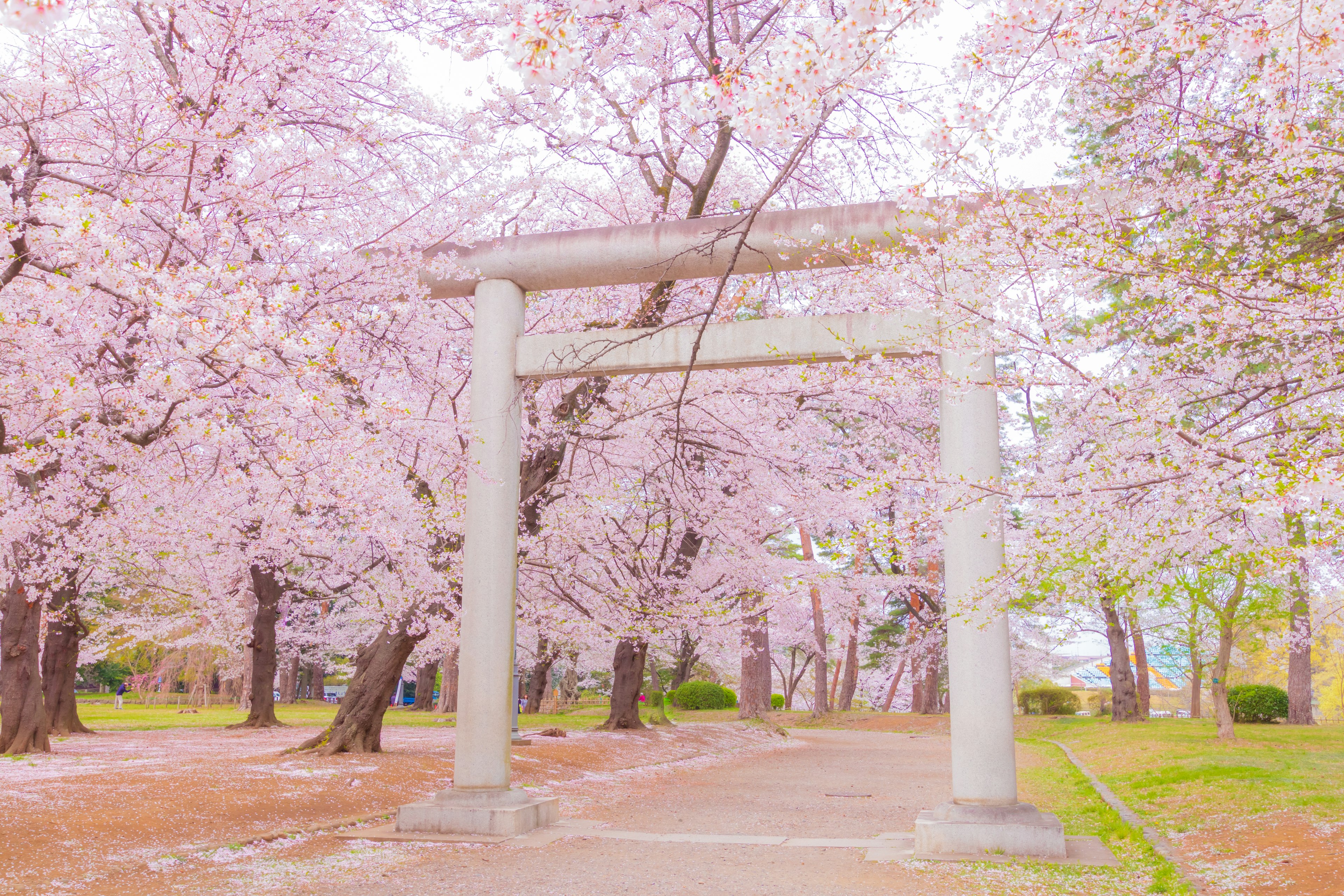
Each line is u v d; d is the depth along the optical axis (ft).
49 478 32.09
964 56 14.15
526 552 43.34
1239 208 18.54
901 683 136.56
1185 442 14.97
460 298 36.04
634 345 29.37
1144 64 16.01
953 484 17.25
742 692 91.61
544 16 9.71
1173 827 28.91
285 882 21.45
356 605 74.13
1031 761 57.00
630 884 22.16
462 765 29.50
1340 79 18.01
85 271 17.61
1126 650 76.43
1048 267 16.33
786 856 25.99
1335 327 14.89
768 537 63.26
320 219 28.89
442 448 33.06
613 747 55.77
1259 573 17.30
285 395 20.62
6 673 45.70
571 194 45.39
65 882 20.04
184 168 24.34
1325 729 61.31
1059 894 20.86
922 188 17.11
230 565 66.08
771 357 27.99
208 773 32.86
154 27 26.66
